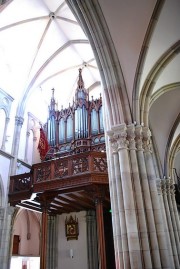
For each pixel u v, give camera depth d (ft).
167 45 30.01
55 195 37.76
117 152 26.37
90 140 49.49
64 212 48.08
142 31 28.86
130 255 21.65
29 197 42.09
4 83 51.83
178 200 51.83
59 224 47.96
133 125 26.99
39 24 50.60
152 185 25.22
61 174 37.22
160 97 41.57
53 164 38.58
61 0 46.62
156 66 30.78
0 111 50.34
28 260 61.41
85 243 44.50
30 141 57.26
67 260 44.27
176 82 36.37
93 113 52.60
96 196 34.94
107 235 44.83
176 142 49.44
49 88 64.28
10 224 44.55
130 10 28.66
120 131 26.78
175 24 28.32
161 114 44.68
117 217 24.50
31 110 58.90
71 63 61.00
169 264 22.06
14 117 53.16
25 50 53.72
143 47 28.81
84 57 60.34
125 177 24.54
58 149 51.90
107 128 30.78
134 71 29.27
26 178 44.42
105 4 29.35
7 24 47.14
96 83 67.62
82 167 36.24
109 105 28.89
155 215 23.91
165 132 46.88
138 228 22.77
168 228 41.57
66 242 45.78
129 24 29.30
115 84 29.09
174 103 43.16
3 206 43.80
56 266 44.24
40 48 53.88
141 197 23.93
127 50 29.81
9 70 53.93
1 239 41.96
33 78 56.54
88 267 42.22
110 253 43.75
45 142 49.08
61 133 53.47
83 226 46.09
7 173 47.03
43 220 36.73
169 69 33.53
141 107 29.30
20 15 47.09
